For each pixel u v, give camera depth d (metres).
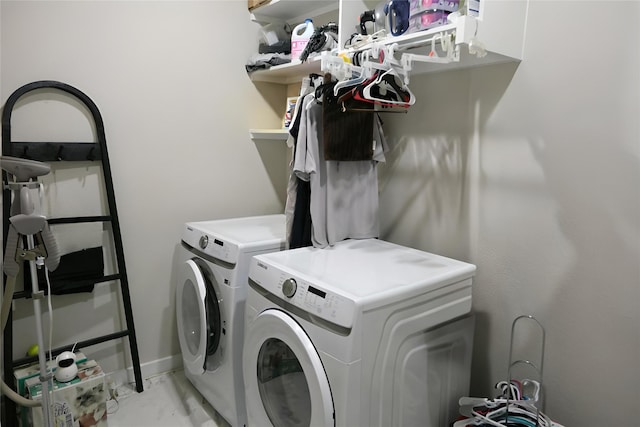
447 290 1.43
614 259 1.33
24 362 1.87
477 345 1.74
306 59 1.99
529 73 1.48
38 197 1.36
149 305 2.33
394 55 1.54
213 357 1.90
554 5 1.40
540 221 1.50
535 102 1.48
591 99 1.34
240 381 1.79
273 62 2.32
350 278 1.36
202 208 2.46
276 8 2.38
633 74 1.24
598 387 1.39
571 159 1.40
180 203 2.37
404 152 1.97
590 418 1.42
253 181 2.64
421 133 1.88
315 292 1.27
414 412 1.40
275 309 1.41
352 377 1.16
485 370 1.72
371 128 1.83
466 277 1.49
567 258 1.44
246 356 1.55
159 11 2.18
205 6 2.32
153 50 2.18
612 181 1.31
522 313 1.58
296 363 1.41
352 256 1.64
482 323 1.72
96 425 1.86
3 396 1.89
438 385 1.48
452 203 1.78
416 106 1.89
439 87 1.79
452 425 1.50
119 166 2.15
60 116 1.96
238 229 2.08
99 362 2.20
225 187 2.53
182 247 2.17
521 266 1.57
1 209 1.86
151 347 2.37
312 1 2.25
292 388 1.45
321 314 1.22
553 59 1.42
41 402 1.60
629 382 1.32
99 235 2.12
